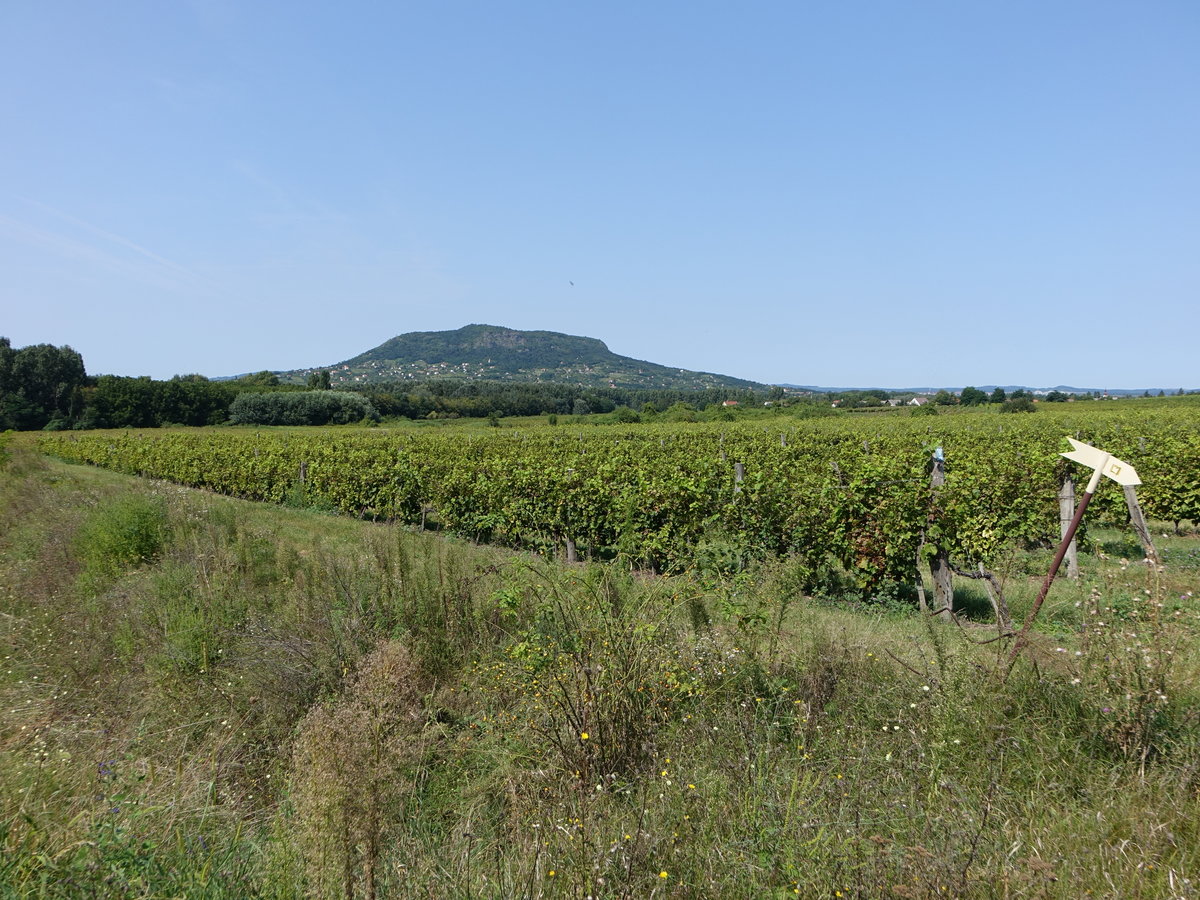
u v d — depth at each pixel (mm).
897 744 4285
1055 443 21562
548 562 7449
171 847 3525
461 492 16000
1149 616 4398
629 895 3041
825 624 6789
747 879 3154
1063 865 3090
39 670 6816
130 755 4910
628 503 11031
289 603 7453
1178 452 14508
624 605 5586
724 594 6133
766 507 10516
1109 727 4023
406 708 5156
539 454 23750
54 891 3139
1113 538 13664
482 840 3848
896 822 3484
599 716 4500
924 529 9164
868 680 5109
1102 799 3604
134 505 11812
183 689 6113
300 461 22672
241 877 3348
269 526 16141
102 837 3408
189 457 28375
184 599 8055
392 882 3373
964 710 4320
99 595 9172
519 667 5621
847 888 3002
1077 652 4957
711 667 5191
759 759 4043
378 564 7727
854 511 9867
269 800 4613
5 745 4965
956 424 39719
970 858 3016
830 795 3754
